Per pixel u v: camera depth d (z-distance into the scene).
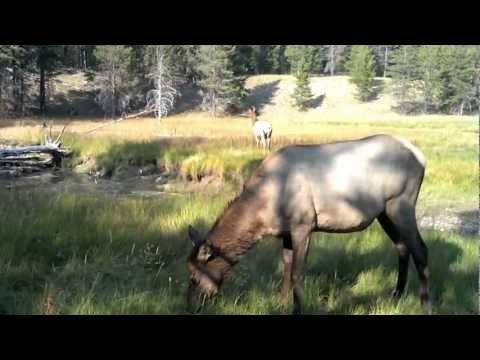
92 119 40.25
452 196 12.70
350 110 58.12
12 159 15.07
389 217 4.87
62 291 4.51
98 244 6.03
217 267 4.54
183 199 9.47
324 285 5.17
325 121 44.31
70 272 5.05
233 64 52.19
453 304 4.89
